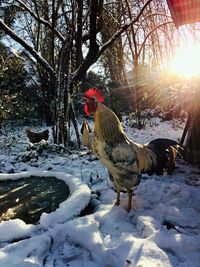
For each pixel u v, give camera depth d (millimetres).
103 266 1832
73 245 2109
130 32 9750
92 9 5324
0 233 2180
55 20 5645
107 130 2418
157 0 8961
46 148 5723
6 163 4809
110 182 3629
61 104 5855
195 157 4371
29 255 1877
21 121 10148
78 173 4262
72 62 7031
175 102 4422
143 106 10758
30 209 2777
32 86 11445
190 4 3105
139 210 2709
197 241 1982
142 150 2744
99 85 15703
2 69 6652
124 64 11484
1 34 7785
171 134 7660
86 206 2805
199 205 2791
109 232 2285
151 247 1915
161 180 3754
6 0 6820
